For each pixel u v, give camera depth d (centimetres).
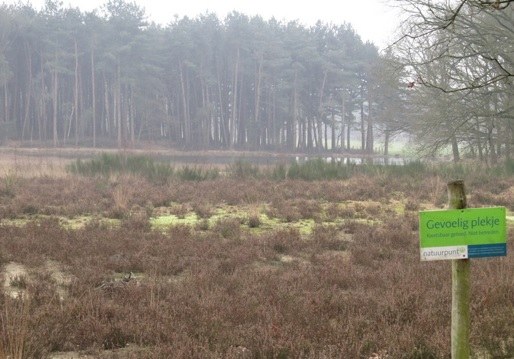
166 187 2075
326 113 8300
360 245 1062
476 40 2105
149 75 7294
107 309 584
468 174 2495
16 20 7200
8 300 596
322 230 1232
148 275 820
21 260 901
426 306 596
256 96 7962
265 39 7788
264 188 2069
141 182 2200
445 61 2244
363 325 543
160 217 1489
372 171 2620
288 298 645
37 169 2722
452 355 380
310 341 507
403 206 1723
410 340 485
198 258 912
